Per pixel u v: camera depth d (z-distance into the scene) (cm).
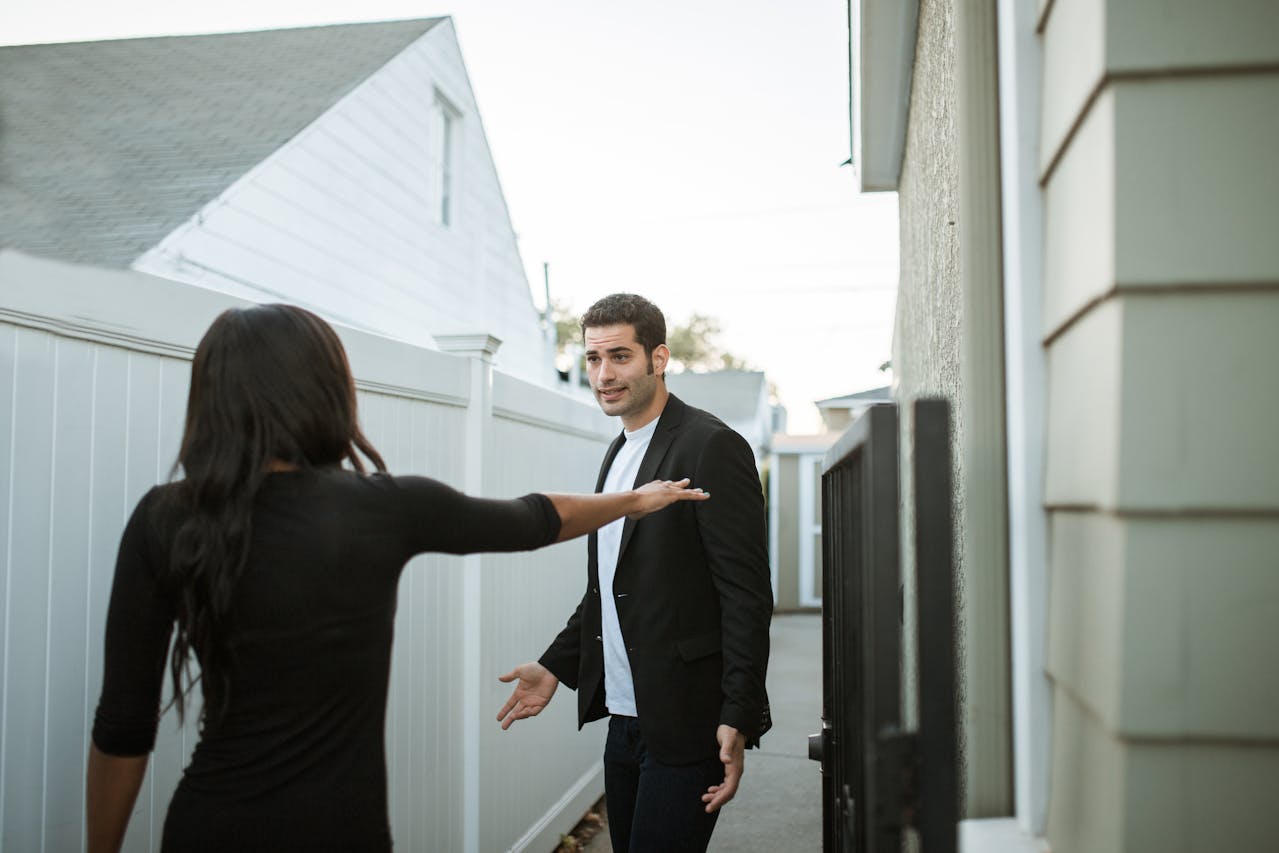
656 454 212
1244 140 79
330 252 741
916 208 271
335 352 124
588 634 228
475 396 295
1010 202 105
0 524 134
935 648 80
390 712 240
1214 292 79
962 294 116
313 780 108
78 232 584
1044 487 100
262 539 108
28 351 139
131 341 159
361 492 115
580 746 411
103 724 111
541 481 367
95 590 151
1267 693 77
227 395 114
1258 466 78
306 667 108
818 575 1363
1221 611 77
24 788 138
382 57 826
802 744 558
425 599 262
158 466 166
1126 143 80
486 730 296
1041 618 100
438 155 931
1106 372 82
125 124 758
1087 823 86
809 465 1373
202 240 611
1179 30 80
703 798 190
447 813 274
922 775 80
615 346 222
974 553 106
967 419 108
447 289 934
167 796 165
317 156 726
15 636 136
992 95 110
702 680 203
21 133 759
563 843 373
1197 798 77
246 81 819
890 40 257
